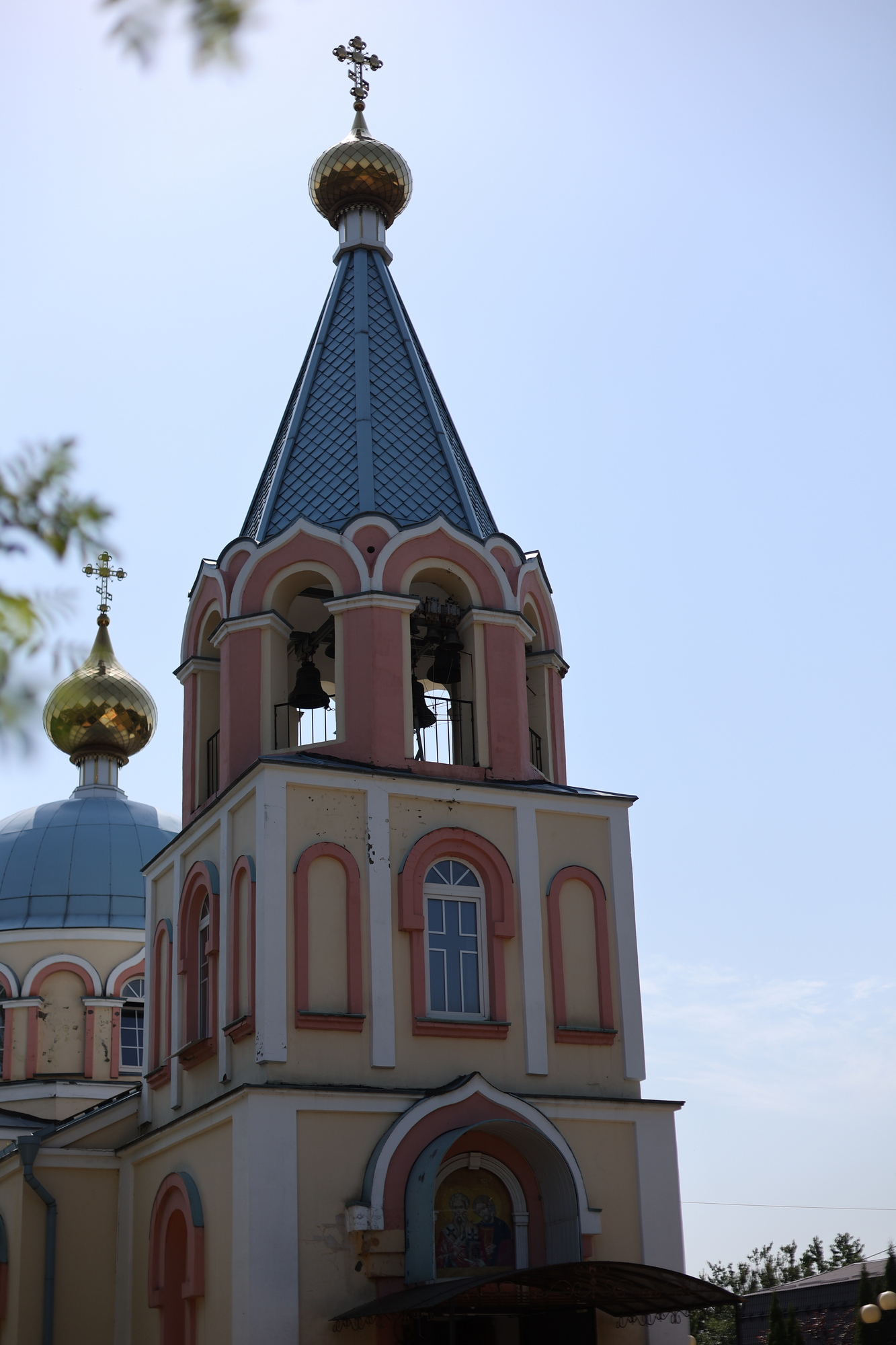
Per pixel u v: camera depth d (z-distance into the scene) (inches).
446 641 987.3
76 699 1541.6
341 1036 834.2
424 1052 852.0
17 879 1419.8
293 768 867.4
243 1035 842.2
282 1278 762.8
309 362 1090.1
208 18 179.3
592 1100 869.8
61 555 223.0
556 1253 829.8
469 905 903.1
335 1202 789.9
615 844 950.4
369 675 919.0
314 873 860.6
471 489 1053.8
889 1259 1241.4
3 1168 995.3
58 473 224.8
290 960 836.0
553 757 1003.9
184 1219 853.8
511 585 984.9
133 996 1379.2
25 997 1354.6
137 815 1498.5
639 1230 859.4
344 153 1150.3
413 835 891.4
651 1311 801.6
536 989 892.6
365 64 1211.2
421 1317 773.9
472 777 926.4
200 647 1016.2
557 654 1026.7
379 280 1130.7
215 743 999.6
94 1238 952.9
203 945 943.0
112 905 1406.3
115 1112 987.3
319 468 1018.1
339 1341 762.2
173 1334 854.5
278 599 962.7
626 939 930.1
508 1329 828.0
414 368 1080.2
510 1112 839.7
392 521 954.1
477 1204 839.1
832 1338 1541.6
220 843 916.0
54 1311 928.3
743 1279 2721.5
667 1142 886.4
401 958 864.3
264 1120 789.2
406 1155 805.2
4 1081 1325.0
